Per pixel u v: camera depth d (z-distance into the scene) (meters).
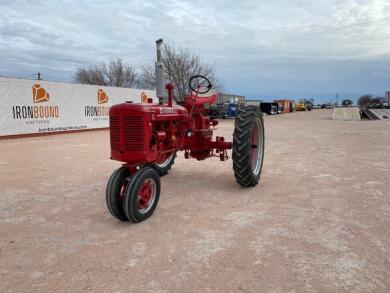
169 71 31.41
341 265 2.65
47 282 2.50
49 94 13.97
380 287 2.36
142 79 37.62
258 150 5.22
